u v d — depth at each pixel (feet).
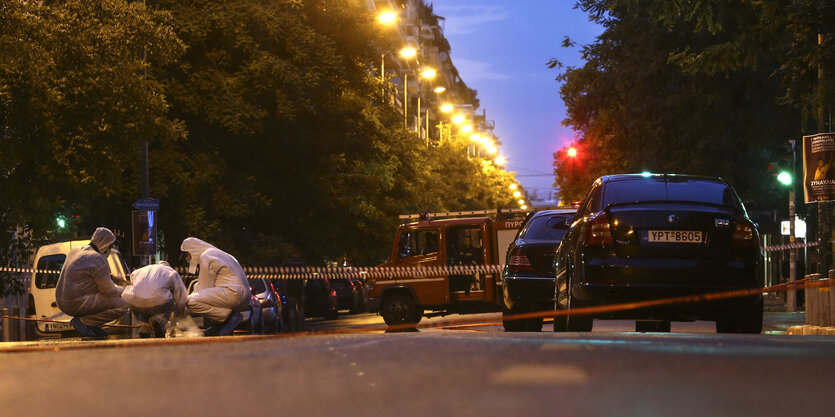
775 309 104.47
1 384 13.67
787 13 58.49
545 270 58.13
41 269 75.46
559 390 11.66
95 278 46.44
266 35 103.60
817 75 59.00
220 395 12.10
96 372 14.89
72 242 75.92
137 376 14.30
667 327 45.68
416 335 21.90
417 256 76.13
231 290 47.55
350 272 100.07
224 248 99.76
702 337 21.66
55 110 70.74
